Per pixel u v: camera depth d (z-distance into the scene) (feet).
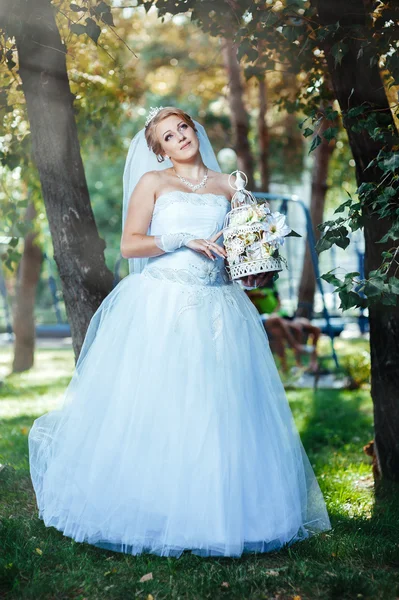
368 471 16.61
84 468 11.35
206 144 13.47
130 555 11.02
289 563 10.85
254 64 16.88
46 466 12.55
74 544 11.34
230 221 11.72
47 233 36.40
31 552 10.91
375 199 11.80
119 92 22.33
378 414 14.89
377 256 13.88
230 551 10.52
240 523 10.63
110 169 66.18
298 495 11.62
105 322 12.17
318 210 38.96
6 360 45.27
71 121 14.67
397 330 14.33
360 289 10.77
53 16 14.15
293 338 30.58
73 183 14.62
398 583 10.05
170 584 9.98
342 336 51.47
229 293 12.08
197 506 10.61
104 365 11.74
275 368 12.30
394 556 11.10
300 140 51.93
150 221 12.19
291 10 12.97
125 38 37.73
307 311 38.19
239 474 10.78
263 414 11.59
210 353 11.28
